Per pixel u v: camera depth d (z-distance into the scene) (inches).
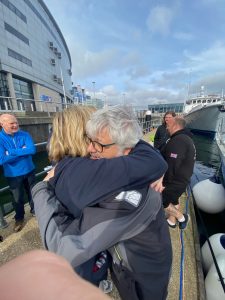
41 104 796.6
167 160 103.7
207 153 518.3
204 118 693.9
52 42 1659.7
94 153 37.6
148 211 35.1
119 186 31.5
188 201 148.6
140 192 34.8
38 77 1357.0
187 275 81.6
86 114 40.2
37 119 427.5
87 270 36.8
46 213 35.4
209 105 650.2
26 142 115.1
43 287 12.9
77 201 31.5
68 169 34.3
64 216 35.0
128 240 35.6
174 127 105.3
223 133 482.9
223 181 218.4
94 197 31.0
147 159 35.3
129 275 37.0
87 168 32.3
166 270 38.6
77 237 31.0
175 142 101.0
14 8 1123.3
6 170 109.3
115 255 37.5
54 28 1776.6
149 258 36.3
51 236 32.5
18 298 12.2
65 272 15.1
